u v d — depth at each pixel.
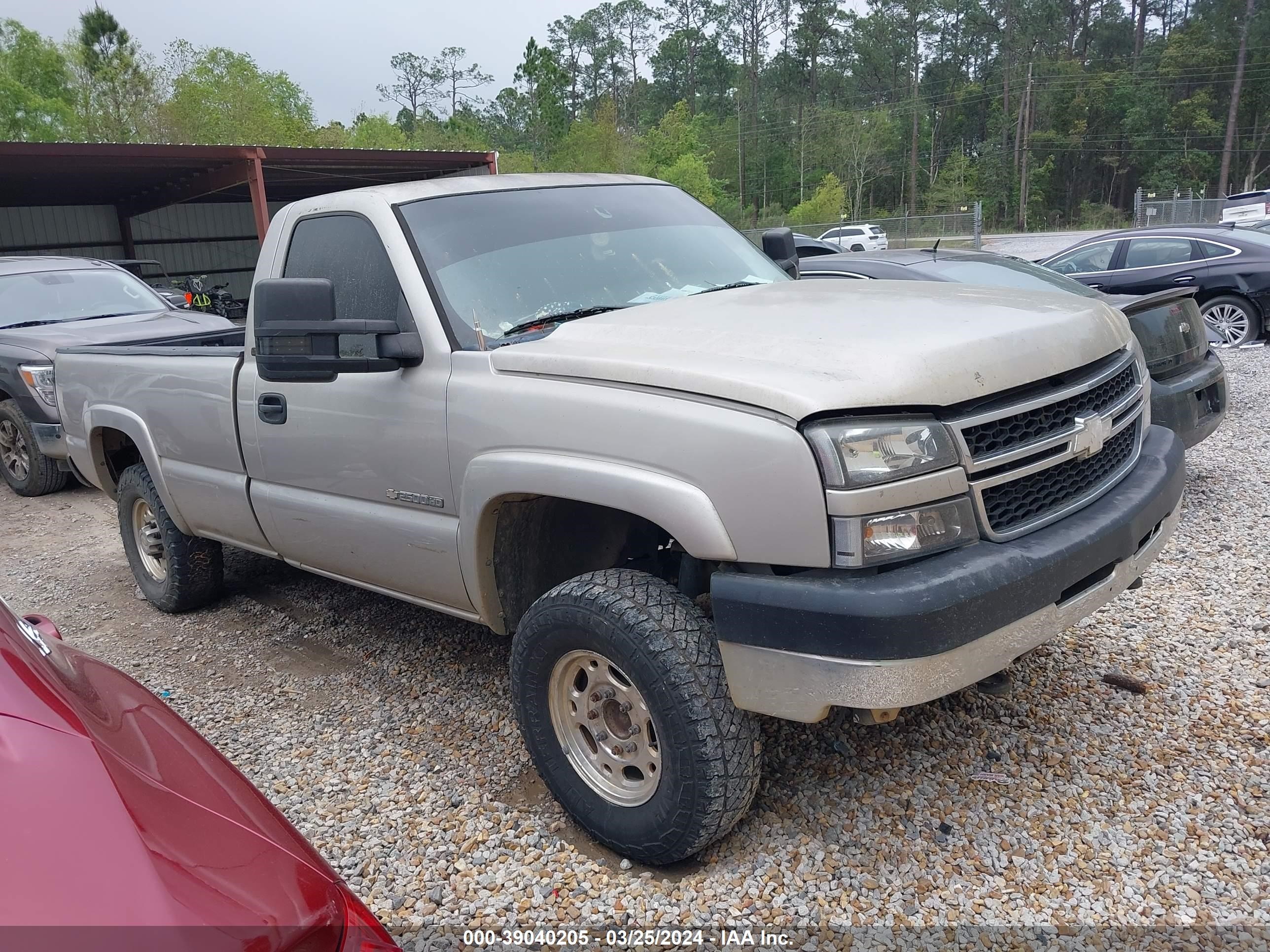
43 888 1.27
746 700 2.50
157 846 1.40
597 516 3.43
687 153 73.25
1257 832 2.76
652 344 2.83
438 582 3.39
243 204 29.59
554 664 2.87
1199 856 2.68
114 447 5.43
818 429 2.33
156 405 4.64
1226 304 11.54
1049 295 3.37
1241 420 7.94
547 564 3.35
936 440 2.43
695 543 2.50
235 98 47.88
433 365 3.22
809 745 3.35
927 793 3.04
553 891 2.73
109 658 4.68
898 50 104.88
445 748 3.57
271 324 3.09
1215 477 6.35
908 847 2.79
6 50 51.56
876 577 2.35
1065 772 3.10
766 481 2.38
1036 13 94.88
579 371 2.82
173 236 28.23
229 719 3.93
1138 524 2.79
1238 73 83.44
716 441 2.46
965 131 102.75
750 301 3.26
